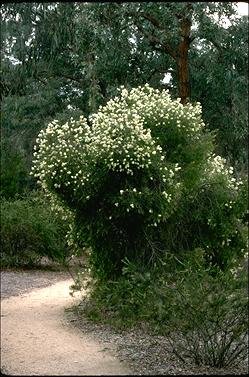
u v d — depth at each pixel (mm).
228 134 20609
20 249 15414
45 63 20969
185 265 8766
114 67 19859
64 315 9047
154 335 7445
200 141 10086
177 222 9859
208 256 10344
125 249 9508
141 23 19344
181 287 6363
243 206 10344
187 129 9984
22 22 19953
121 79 20547
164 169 9219
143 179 9141
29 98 21719
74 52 19953
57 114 20812
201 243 10188
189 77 20953
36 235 15078
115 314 7371
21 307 9922
